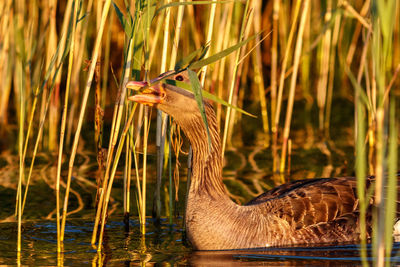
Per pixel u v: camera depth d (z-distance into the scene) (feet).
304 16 44.39
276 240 32.53
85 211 39.75
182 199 42.68
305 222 33.01
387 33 21.27
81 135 59.93
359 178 23.25
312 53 78.07
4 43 53.36
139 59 32.37
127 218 36.94
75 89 55.52
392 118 21.94
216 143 33.06
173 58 35.60
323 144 55.72
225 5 46.62
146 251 32.27
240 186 43.62
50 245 33.19
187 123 32.63
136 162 35.76
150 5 30.60
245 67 68.44
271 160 50.85
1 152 54.29
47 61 53.16
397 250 31.32
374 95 42.04
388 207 22.62
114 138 32.01
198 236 32.42
